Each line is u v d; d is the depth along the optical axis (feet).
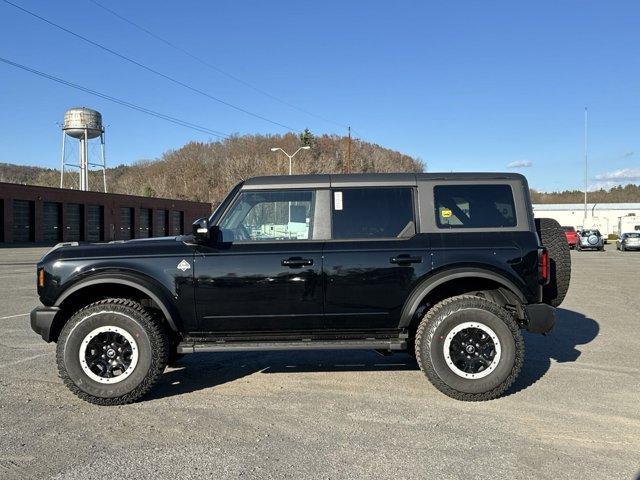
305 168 255.29
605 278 53.11
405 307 16.69
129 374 16.05
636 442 13.19
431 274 16.62
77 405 16.03
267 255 16.57
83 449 12.84
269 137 364.38
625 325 28.32
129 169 429.38
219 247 16.71
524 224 17.21
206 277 16.40
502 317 16.28
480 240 16.89
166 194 343.87
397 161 277.03
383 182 17.37
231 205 17.17
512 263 16.67
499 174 17.69
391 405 15.93
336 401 16.33
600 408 15.60
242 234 17.04
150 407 15.87
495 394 16.25
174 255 16.52
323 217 17.11
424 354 16.52
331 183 17.37
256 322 16.66
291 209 17.21
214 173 352.90
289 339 16.97
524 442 13.20
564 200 415.85
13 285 46.75
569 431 13.88
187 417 15.01
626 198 417.08
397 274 16.58
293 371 19.75
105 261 16.46
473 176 17.58
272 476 11.43
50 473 11.60
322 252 16.63
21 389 17.51
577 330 27.04
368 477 11.39
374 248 16.70
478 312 16.25
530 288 16.74
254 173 280.92
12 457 12.41
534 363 20.66
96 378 16.02
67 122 195.93
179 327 16.60
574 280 51.08
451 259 16.61
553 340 24.73
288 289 16.51
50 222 149.38
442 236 16.99
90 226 163.63
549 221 18.58
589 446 12.96
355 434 13.71
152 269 16.39
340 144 288.10
